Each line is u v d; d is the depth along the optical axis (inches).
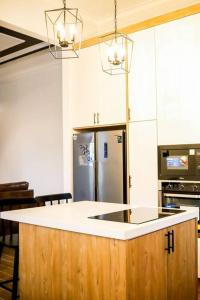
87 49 161.0
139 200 141.5
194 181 126.4
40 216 81.1
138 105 142.3
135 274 64.8
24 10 146.8
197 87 125.8
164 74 134.6
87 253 69.4
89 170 159.9
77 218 77.2
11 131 270.8
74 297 71.8
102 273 66.5
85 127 164.6
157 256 71.8
